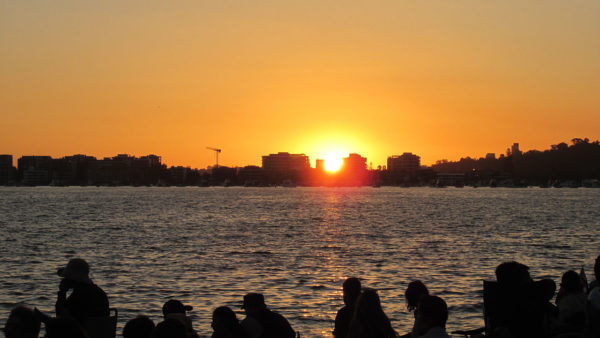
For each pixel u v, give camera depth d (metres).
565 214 141.00
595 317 15.74
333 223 110.12
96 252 62.19
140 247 67.38
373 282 43.56
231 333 16.56
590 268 51.25
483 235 83.50
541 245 69.62
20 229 94.31
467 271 48.69
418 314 14.70
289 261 55.03
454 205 196.88
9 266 51.25
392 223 109.88
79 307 16.73
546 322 15.93
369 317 14.68
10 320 13.35
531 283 16.02
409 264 53.00
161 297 37.94
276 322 17.83
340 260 55.69
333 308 35.16
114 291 39.66
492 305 16.05
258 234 85.75
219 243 72.19
